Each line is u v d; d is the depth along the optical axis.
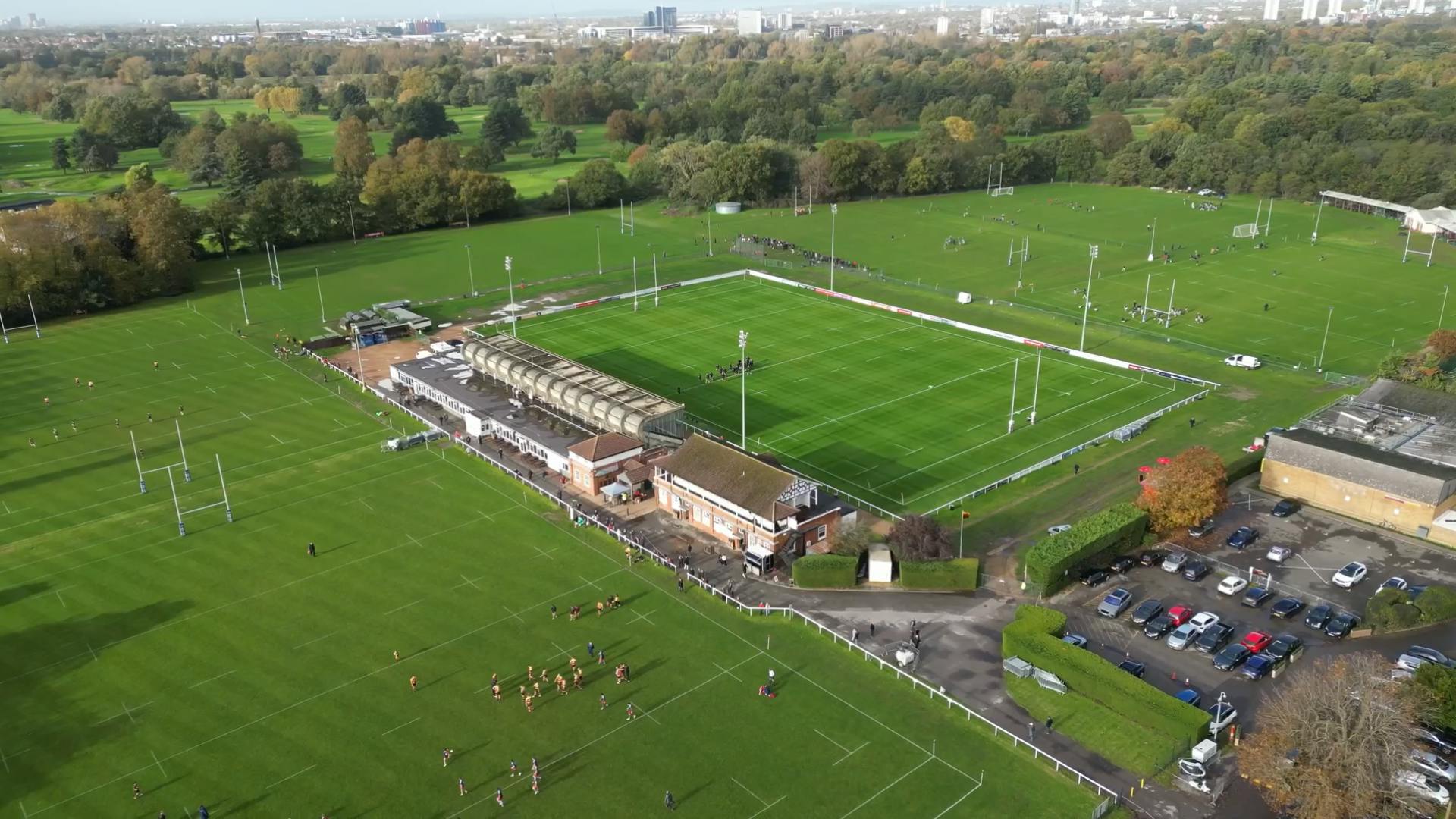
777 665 93.12
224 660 94.00
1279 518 118.31
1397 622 94.88
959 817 74.81
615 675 91.75
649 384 164.00
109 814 75.75
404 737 83.75
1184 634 94.19
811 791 77.56
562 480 130.50
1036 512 120.38
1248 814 74.31
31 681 91.00
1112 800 75.56
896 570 107.44
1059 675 88.94
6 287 195.00
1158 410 150.12
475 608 102.06
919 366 171.00
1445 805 73.88
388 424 149.00
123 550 113.38
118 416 152.00
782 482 110.75
